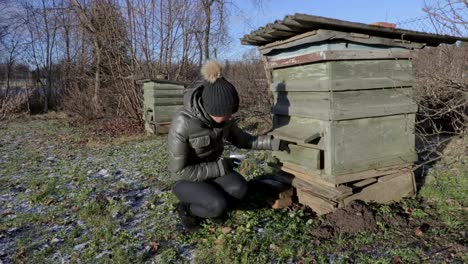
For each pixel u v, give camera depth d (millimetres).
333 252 2537
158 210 3617
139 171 5316
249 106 9234
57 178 5215
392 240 2662
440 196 3398
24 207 4023
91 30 11859
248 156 5426
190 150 2922
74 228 3338
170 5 11703
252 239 2785
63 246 2967
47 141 9180
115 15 11086
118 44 11086
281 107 3418
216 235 2910
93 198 4168
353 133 2988
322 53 2768
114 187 4555
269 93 8164
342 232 2781
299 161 3254
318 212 3180
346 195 2977
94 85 12945
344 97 2887
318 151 2996
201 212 2908
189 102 2779
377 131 3119
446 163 4395
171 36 11977
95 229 3260
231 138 3262
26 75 18516
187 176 2926
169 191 4172
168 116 8945
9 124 13453
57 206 3971
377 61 3023
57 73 17984
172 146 2834
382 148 3174
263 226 3012
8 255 2861
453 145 4957
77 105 13094
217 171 3004
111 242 2969
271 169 4414
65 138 9547
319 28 2736
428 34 3012
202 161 3057
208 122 2809
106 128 10859
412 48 3199
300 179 3357
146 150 7008
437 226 2869
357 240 2660
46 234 3232
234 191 3041
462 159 4418
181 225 3211
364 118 3021
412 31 2914
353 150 3008
